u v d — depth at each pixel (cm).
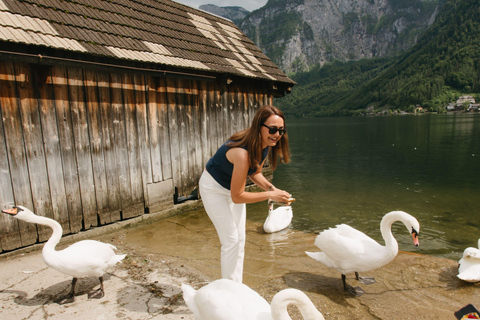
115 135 598
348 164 1609
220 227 308
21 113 477
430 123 5075
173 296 352
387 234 365
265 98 985
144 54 604
